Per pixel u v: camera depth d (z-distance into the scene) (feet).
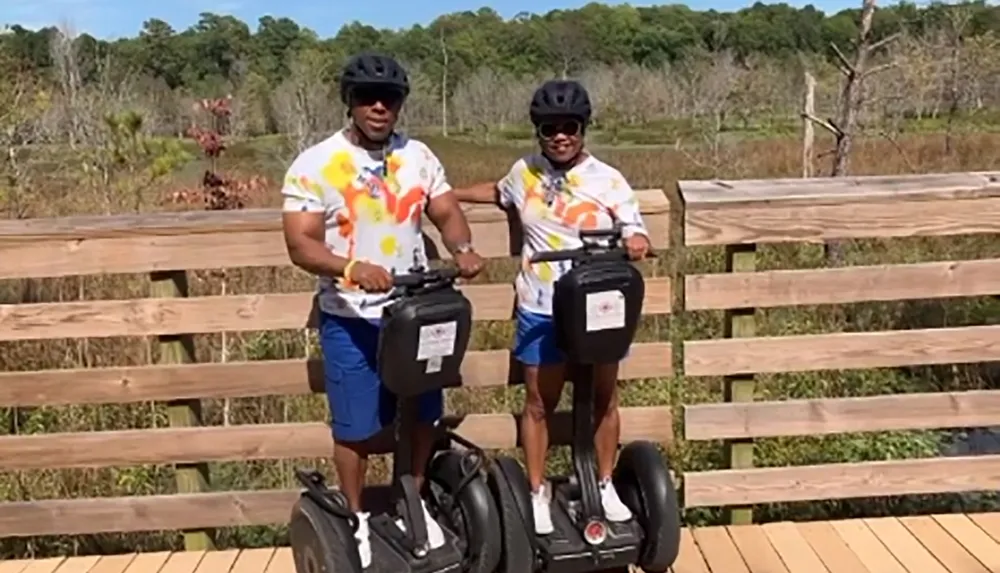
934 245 27.40
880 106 38.37
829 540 12.40
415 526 9.97
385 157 9.69
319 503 10.12
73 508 12.44
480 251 11.78
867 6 26.40
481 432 12.44
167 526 12.54
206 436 12.34
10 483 15.16
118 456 12.36
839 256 23.88
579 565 10.61
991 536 12.38
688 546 12.35
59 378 12.11
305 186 9.49
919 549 12.10
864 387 19.16
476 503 10.04
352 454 10.28
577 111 9.93
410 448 10.00
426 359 9.22
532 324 10.64
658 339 20.88
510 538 10.15
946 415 12.66
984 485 12.78
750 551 12.17
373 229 9.63
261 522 12.55
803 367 12.45
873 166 46.03
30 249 11.69
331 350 9.96
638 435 12.65
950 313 22.86
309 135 49.44
